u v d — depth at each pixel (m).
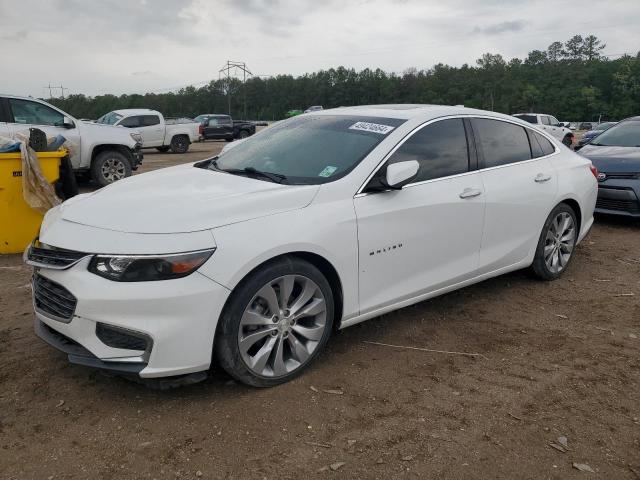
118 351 2.85
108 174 11.42
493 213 4.34
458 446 2.77
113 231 2.94
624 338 4.05
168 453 2.66
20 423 2.87
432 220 3.88
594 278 5.40
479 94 100.12
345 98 114.44
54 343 3.06
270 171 3.81
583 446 2.79
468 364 3.61
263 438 2.78
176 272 2.80
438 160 4.04
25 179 5.85
